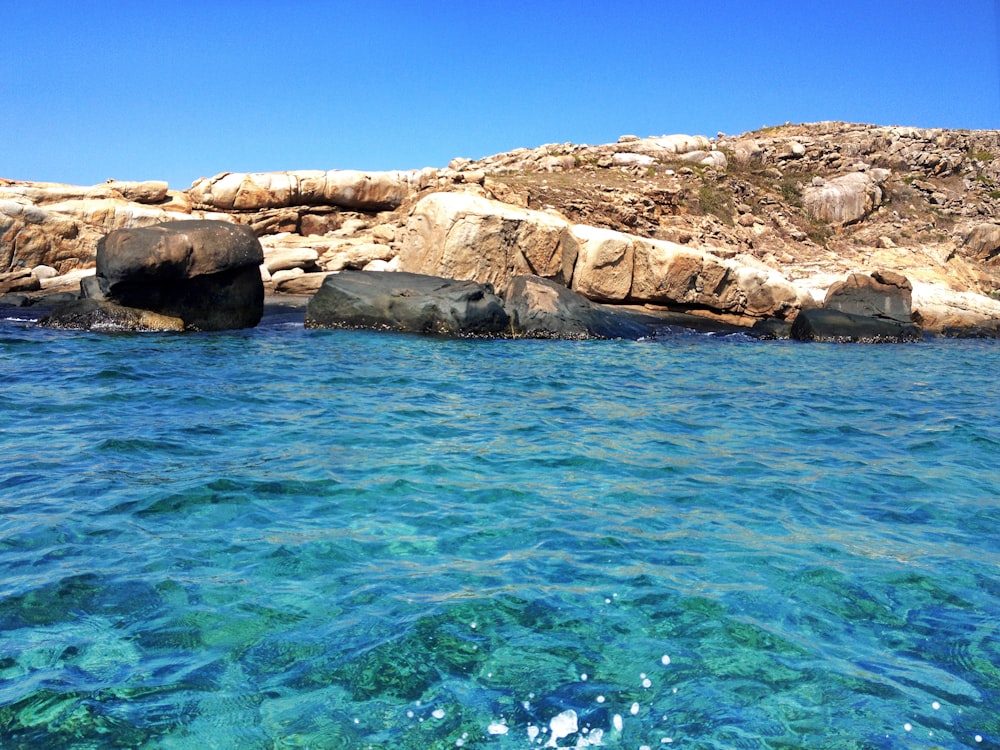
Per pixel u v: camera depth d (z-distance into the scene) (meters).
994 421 12.58
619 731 3.88
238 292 22.17
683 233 36.44
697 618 5.07
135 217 30.50
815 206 45.25
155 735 3.74
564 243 28.75
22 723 3.79
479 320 22.97
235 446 9.05
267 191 33.38
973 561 6.21
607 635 4.80
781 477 8.63
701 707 4.10
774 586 5.61
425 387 13.83
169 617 4.87
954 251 43.50
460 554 6.04
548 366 17.58
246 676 4.26
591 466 8.80
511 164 47.41
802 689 4.30
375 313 22.91
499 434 10.28
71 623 4.76
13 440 8.96
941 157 51.84
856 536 6.74
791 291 31.67
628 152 47.66
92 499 6.98
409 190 35.06
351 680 4.24
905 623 5.12
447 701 4.08
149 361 15.40
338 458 8.68
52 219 28.94
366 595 5.25
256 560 5.78
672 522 6.96
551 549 6.20
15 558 5.66
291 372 14.81
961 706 4.19
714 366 19.30
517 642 4.68
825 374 18.62
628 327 25.77
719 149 49.25
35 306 25.59
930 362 22.47
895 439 11.00
